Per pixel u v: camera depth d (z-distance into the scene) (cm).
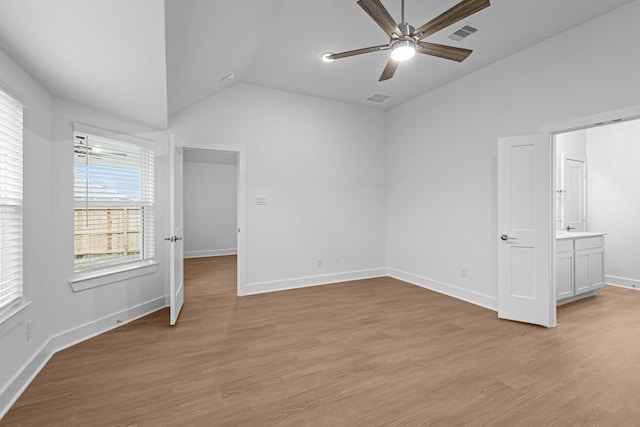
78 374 226
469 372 228
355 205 518
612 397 197
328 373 228
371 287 470
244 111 435
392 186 534
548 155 315
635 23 259
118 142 324
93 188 304
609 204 496
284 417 181
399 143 518
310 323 327
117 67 220
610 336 291
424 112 470
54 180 265
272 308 375
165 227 381
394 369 233
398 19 286
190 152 671
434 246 454
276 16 283
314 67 388
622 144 485
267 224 450
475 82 392
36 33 178
